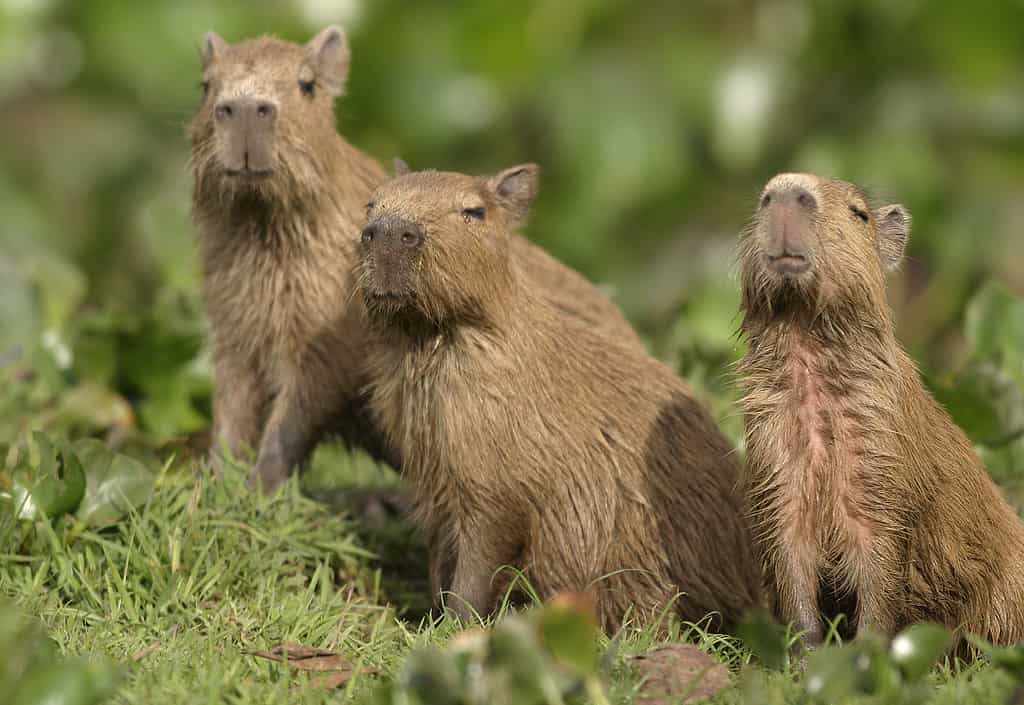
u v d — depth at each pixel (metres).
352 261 13.17
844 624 10.64
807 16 21.62
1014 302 14.30
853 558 10.28
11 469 11.23
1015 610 10.80
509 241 12.15
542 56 21.50
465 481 11.26
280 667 9.27
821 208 10.19
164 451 13.30
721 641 10.30
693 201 21.69
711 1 21.72
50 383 14.70
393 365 11.54
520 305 11.46
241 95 12.73
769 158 21.78
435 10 21.80
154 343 14.98
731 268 11.02
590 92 21.36
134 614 10.10
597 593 11.59
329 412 13.28
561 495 11.43
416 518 11.72
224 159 12.70
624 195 21.36
